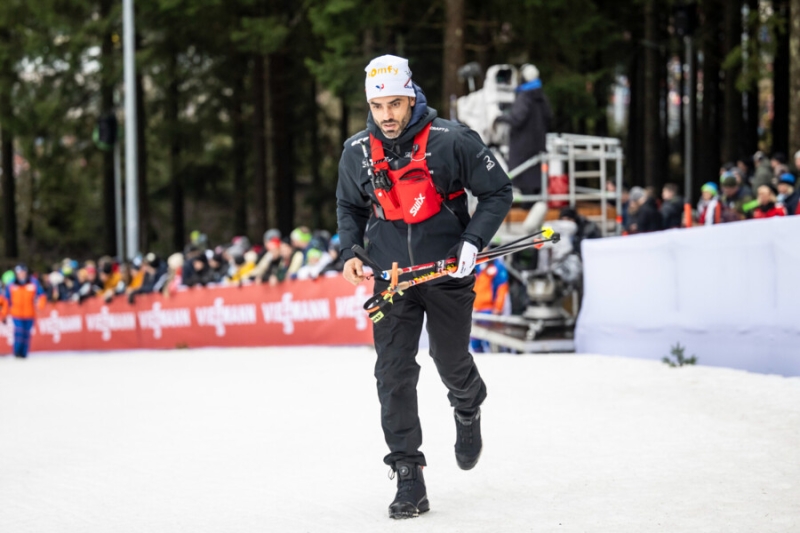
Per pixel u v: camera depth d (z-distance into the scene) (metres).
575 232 12.20
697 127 37.28
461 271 4.42
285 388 10.05
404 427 4.71
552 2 21.80
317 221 37.06
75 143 32.50
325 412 8.24
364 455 6.34
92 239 45.03
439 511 4.75
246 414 8.40
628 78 36.97
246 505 5.13
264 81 30.78
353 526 4.54
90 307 21.45
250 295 17.36
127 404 9.61
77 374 13.52
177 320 19.08
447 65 19.47
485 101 13.80
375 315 4.55
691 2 25.67
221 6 26.78
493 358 11.37
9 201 40.47
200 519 4.87
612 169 27.52
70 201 44.22
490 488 5.21
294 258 16.72
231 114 33.09
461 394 4.89
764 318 8.78
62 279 22.86
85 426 8.30
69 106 31.41
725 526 4.22
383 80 4.40
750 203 12.35
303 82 32.25
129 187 22.75
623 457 5.82
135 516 5.02
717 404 7.44
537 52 24.11
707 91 29.77
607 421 7.05
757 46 21.11
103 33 29.25
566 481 5.28
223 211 45.47
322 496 5.24
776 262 8.60
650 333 10.40
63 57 29.97
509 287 12.85
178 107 32.59
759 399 7.46
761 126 39.44
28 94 31.19
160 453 6.81
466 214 4.71
